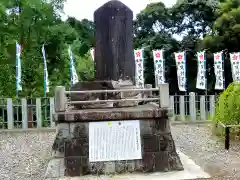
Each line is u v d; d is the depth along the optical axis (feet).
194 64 83.87
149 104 32.99
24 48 67.00
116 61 33.30
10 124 49.32
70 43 76.02
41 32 67.56
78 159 27.14
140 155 27.55
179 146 37.58
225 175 26.35
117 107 30.40
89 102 27.73
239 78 55.57
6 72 62.69
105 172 27.25
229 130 36.81
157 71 56.85
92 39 89.86
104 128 27.58
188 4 85.46
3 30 65.36
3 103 50.83
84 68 85.35
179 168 27.76
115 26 33.19
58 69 71.51
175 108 55.57
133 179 25.70
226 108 39.73
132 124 27.81
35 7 65.51
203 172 27.25
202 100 54.24
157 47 84.43
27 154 35.19
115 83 31.60
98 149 27.32
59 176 26.84
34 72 65.72
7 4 65.72
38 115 49.88
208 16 85.51
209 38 77.15
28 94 62.90
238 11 73.36
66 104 30.04
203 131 46.70
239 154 33.24
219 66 56.18
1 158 33.60
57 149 27.22
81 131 27.45
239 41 74.84
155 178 25.82
